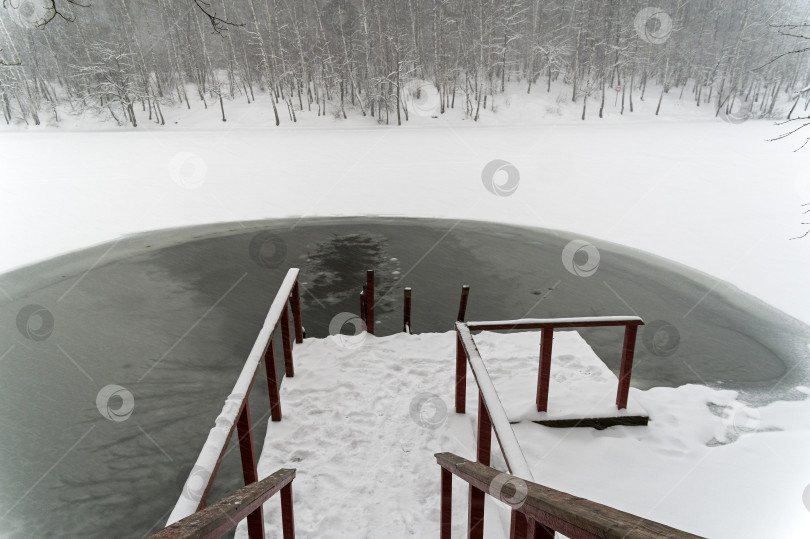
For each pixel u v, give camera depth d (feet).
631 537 2.31
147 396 17.92
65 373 19.48
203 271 30.55
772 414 15.98
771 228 39.17
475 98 132.57
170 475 14.11
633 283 29.50
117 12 120.16
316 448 12.81
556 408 14.03
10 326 23.49
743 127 101.91
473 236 38.09
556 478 11.87
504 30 127.85
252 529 6.43
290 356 15.97
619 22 120.88
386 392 15.38
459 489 11.32
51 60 125.39
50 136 90.22
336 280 29.07
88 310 25.23
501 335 19.40
